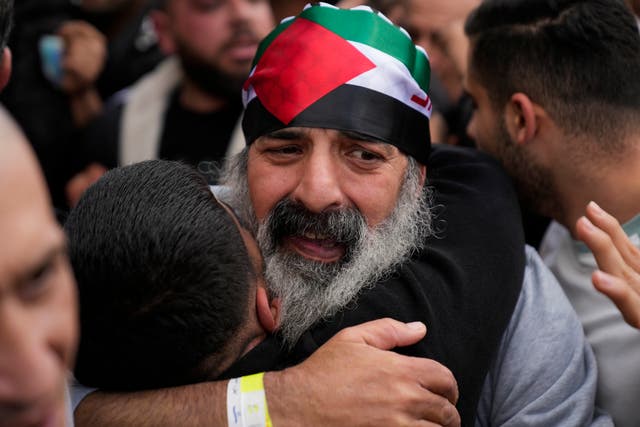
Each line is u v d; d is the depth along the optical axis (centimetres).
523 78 135
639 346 125
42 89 264
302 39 118
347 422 95
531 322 120
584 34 130
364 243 118
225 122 217
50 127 264
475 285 113
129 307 93
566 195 138
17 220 50
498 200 127
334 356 99
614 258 101
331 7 120
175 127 219
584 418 116
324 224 116
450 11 219
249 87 124
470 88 147
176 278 92
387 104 118
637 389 124
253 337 106
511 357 119
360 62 117
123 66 283
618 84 129
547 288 125
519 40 136
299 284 118
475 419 116
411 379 96
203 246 94
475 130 149
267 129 118
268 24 215
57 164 266
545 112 135
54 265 54
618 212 133
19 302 52
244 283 100
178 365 98
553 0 135
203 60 211
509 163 142
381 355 98
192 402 98
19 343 52
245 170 130
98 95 285
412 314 109
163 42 229
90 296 93
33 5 268
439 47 219
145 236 92
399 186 123
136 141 220
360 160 118
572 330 122
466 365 107
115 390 103
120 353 96
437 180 134
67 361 57
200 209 97
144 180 97
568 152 134
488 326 111
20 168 50
